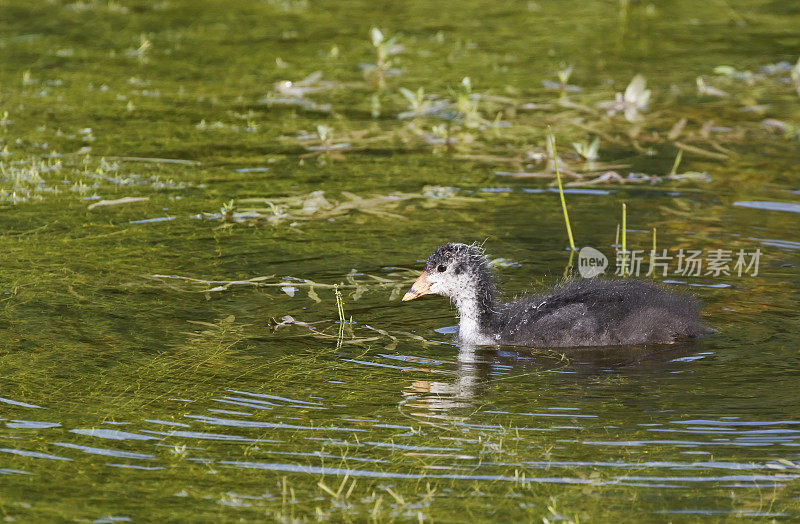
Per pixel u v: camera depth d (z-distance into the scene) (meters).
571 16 28.78
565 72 22.05
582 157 18.02
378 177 17.25
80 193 16.31
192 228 14.88
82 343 11.03
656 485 8.32
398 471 8.57
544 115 20.62
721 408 9.70
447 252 12.04
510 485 8.35
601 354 11.26
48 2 29.41
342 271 13.40
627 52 25.03
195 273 13.20
